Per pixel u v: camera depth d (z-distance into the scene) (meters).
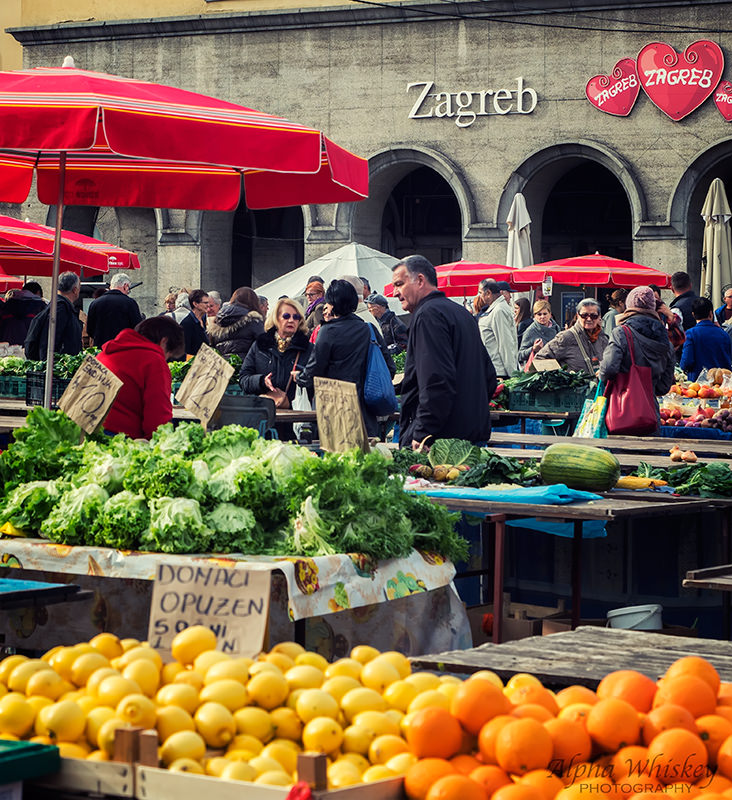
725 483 6.68
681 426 11.47
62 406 5.95
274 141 6.05
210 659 3.06
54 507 4.91
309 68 27.12
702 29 24.38
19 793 2.58
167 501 4.68
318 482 4.73
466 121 26.08
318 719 2.80
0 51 29.75
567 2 25.12
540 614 6.87
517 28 25.64
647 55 24.73
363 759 2.78
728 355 14.16
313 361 8.58
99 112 5.64
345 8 26.62
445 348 7.04
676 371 14.15
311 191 7.57
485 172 25.97
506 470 6.37
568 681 3.35
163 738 2.77
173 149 5.79
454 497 5.84
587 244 30.39
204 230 28.25
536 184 26.36
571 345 13.46
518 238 22.27
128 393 6.49
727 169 26.09
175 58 27.98
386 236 31.53
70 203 8.14
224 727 2.78
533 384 12.84
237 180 7.88
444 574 5.07
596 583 6.97
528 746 2.61
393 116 26.61
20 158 7.97
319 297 13.95
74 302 14.73
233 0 27.62
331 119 26.98
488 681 2.79
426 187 31.23
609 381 10.02
